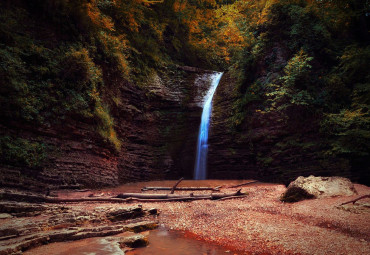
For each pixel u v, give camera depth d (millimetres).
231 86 17906
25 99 8453
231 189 11594
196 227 5793
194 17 21844
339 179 8422
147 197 8836
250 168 14992
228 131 16203
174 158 16469
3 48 8461
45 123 9008
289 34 15508
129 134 14898
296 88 13781
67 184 9328
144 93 16406
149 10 18922
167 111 17656
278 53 15656
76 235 4559
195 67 22234
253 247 4441
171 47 21625
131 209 6398
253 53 16672
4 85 7988
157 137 16562
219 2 25688
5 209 5516
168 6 21016
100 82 12062
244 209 7297
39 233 4422
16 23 9148
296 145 13188
